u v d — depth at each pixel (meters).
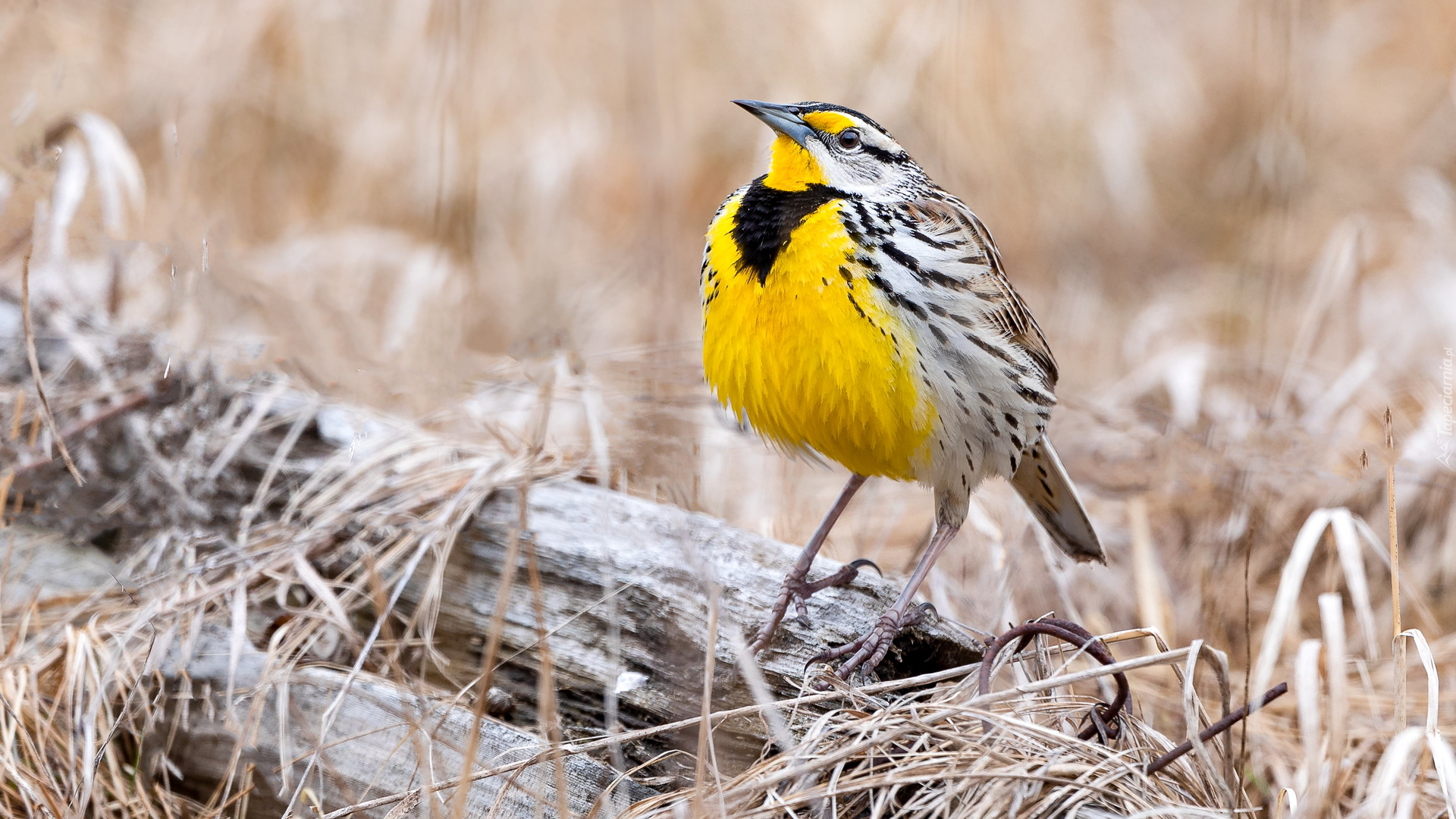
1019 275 14.92
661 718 6.92
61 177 10.20
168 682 6.98
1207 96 16.98
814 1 15.83
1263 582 9.83
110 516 8.13
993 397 7.41
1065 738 6.14
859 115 7.79
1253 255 14.73
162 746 6.87
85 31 13.75
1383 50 18.16
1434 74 17.73
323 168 14.32
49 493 8.14
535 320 12.70
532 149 14.59
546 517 7.79
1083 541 8.52
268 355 9.45
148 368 8.77
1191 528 10.29
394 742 6.61
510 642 7.34
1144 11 17.38
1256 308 13.48
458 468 8.25
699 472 9.41
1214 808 6.19
